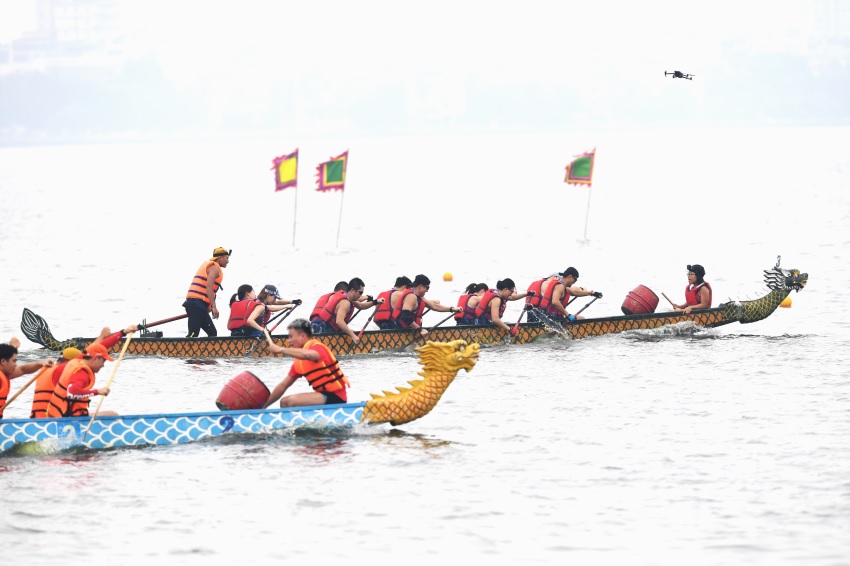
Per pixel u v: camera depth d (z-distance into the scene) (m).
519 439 56.59
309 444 55.78
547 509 46.38
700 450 53.88
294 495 48.28
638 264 144.12
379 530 44.38
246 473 51.22
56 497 48.25
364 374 74.50
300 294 121.44
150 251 173.88
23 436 54.22
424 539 43.47
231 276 140.00
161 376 74.06
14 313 106.50
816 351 78.12
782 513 45.28
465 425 59.56
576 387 68.69
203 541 43.50
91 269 147.00
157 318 103.94
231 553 42.44
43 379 56.34
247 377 58.16
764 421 58.91
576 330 86.00
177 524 45.19
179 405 65.81
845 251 148.25
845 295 106.88
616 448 54.66
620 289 120.50
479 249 171.25
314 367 58.03
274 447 55.25
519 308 107.75
